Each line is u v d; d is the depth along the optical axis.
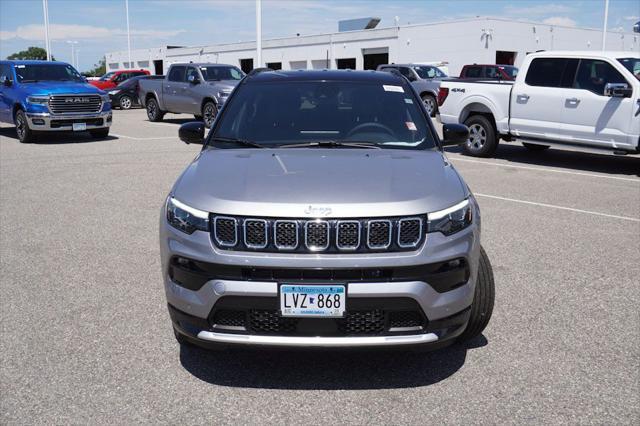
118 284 4.87
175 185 3.52
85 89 14.56
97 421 2.95
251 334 3.05
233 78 18.45
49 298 4.57
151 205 7.71
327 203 3.04
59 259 5.53
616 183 9.37
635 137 9.79
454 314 3.14
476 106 11.95
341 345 3.00
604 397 3.17
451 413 3.03
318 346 3.01
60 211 7.41
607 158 12.07
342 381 3.35
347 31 48.09
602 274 5.14
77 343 3.80
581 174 10.18
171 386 3.29
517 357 3.63
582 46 46.56
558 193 8.56
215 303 3.03
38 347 3.74
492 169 10.62
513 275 5.11
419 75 23.28
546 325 4.09
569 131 10.61
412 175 3.44
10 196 8.30
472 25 39.81
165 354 3.66
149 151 12.88
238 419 2.97
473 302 3.59
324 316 2.97
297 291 2.96
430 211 3.09
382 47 45.91
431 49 42.59
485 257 3.70
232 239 3.05
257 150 3.99
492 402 3.13
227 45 57.62
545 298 4.59
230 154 3.89
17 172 10.23
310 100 4.49
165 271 3.30
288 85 4.66
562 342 3.83
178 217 3.21
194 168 3.69
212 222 3.09
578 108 10.44
